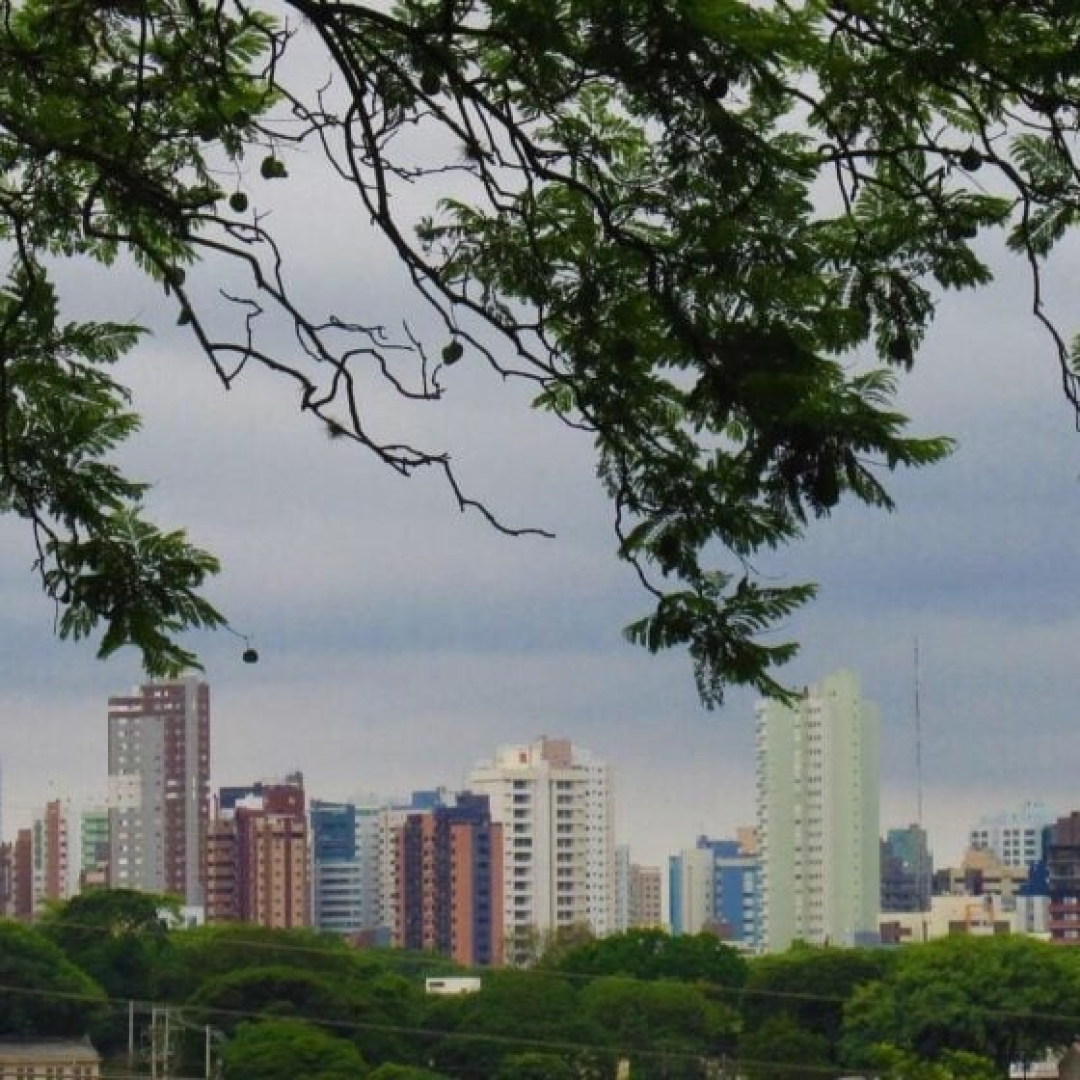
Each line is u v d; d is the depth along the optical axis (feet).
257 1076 601.62
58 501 82.84
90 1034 643.86
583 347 78.89
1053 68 74.33
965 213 78.18
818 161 77.00
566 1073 648.79
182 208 75.97
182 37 81.87
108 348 84.53
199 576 82.64
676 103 75.15
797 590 77.10
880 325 78.07
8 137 82.94
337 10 74.18
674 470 77.15
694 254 77.10
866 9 75.25
